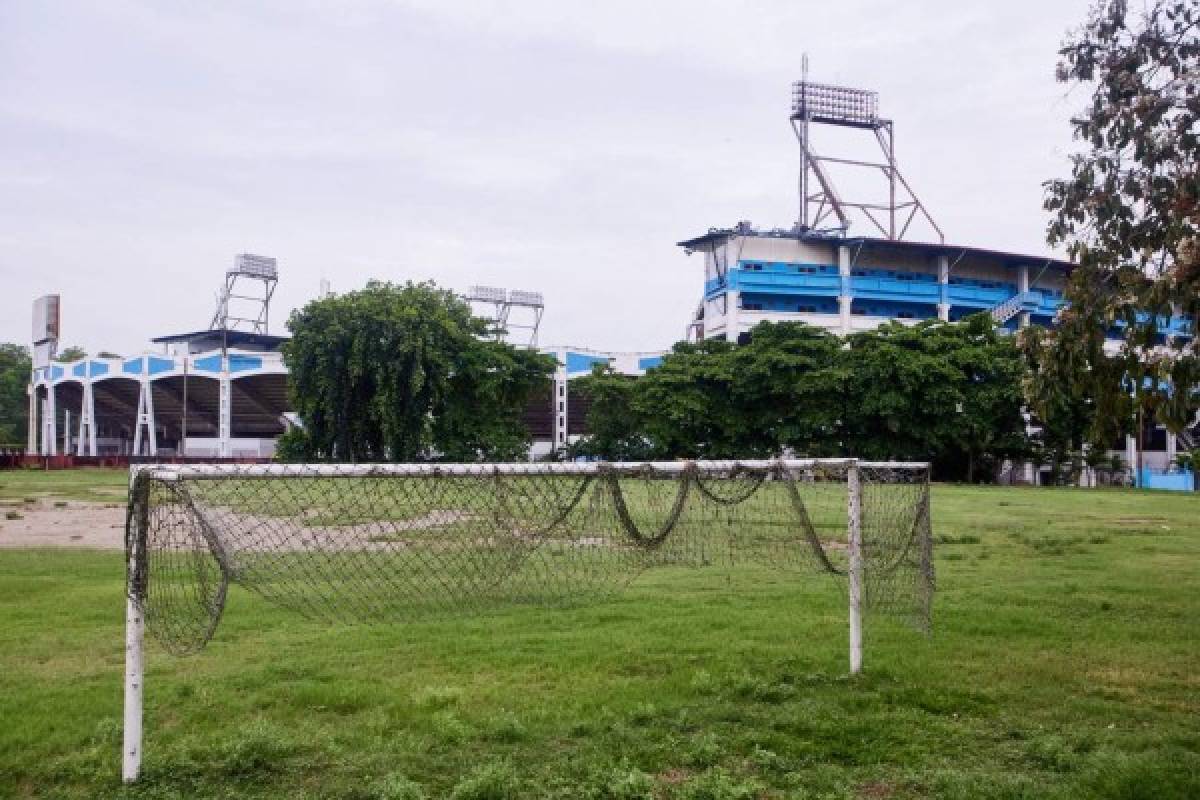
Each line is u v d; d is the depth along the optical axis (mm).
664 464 7320
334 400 44562
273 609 10680
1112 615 10359
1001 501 30781
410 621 9359
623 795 5316
